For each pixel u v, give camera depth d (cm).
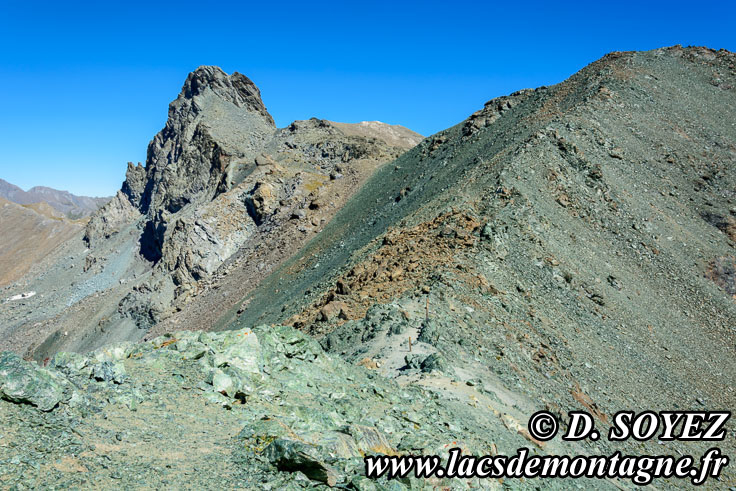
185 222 13612
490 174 6794
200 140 17400
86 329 13150
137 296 12988
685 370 4650
